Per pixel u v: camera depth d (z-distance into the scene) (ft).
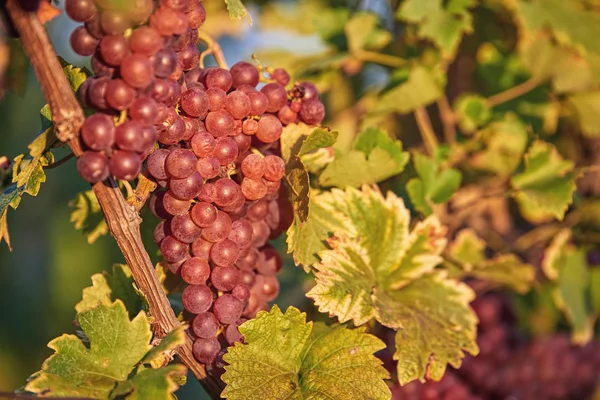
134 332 1.80
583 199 2.73
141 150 1.65
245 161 1.84
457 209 2.72
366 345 1.86
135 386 1.72
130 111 1.65
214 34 2.92
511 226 2.98
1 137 5.15
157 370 1.74
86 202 2.13
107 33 1.64
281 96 1.91
